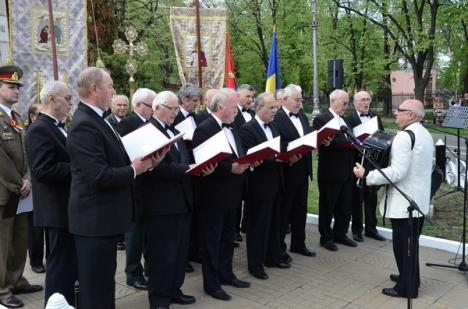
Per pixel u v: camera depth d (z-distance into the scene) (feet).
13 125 14.03
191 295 14.64
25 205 14.34
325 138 16.51
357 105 20.01
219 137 12.74
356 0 75.92
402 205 13.73
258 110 16.01
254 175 15.56
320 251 18.95
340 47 81.15
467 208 22.79
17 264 14.67
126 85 50.62
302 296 14.57
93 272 10.61
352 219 20.35
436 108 82.84
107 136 10.57
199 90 18.44
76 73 31.60
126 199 10.97
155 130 11.42
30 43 30.07
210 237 14.35
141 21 67.00
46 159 11.57
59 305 7.03
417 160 13.66
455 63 80.28
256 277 16.10
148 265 13.11
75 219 10.56
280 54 83.30
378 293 14.76
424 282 15.61
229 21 83.20
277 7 81.97
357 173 14.69
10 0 29.19
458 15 66.44
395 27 73.67
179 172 12.51
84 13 31.55
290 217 18.52
